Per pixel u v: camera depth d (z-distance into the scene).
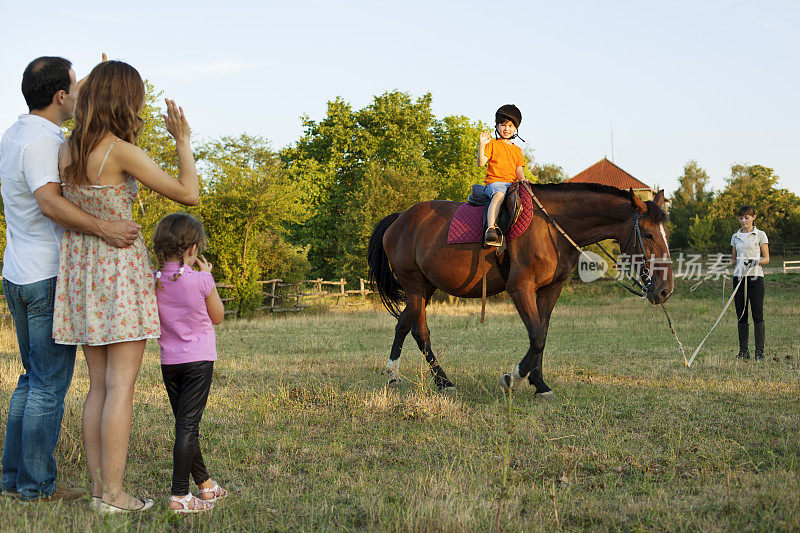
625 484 3.76
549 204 6.07
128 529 3.01
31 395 3.43
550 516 3.21
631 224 5.84
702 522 3.05
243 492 3.63
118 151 3.19
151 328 3.26
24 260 3.36
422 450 4.49
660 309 18.83
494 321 16.12
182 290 3.30
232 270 20.91
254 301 20.69
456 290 6.56
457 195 37.06
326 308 23.22
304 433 4.95
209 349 3.38
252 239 21.58
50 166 3.21
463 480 3.76
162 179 3.27
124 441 3.29
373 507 3.34
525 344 11.09
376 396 6.04
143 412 5.53
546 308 6.46
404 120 35.84
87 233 3.22
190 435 3.29
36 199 3.20
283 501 3.50
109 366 3.31
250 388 6.71
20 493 3.44
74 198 3.21
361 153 36.25
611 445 4.47
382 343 11.67
